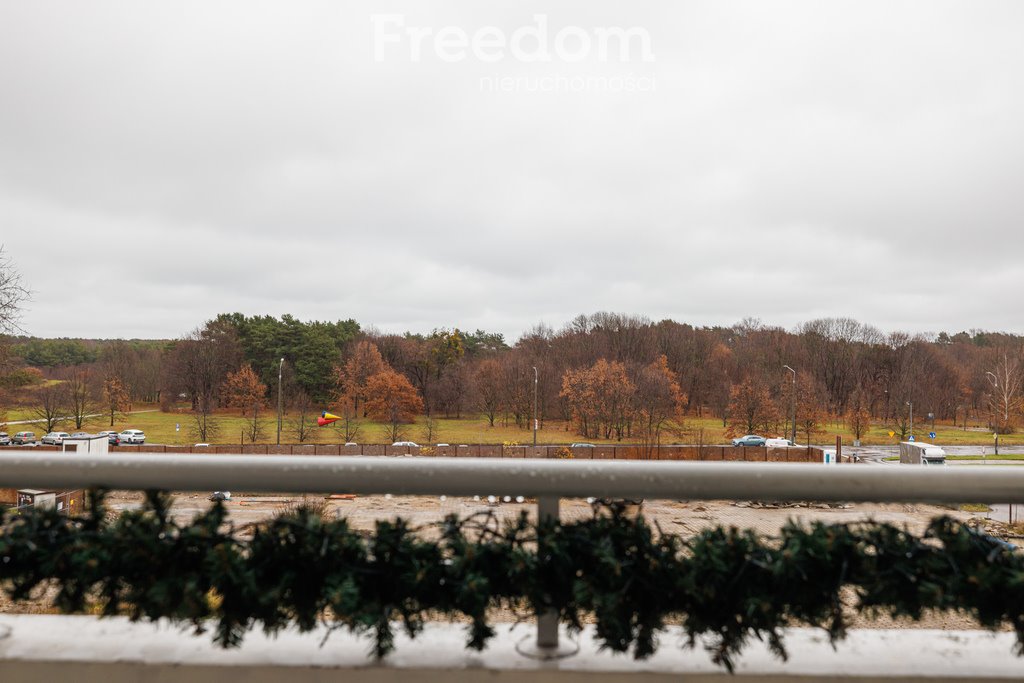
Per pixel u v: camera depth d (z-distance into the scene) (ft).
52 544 6.30
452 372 300.40
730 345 336.90
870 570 5.98
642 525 6.20
